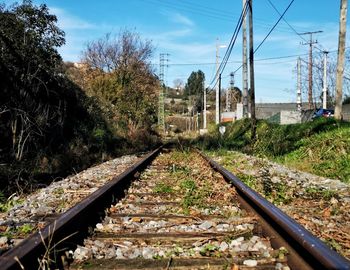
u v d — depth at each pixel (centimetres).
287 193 800
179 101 15450
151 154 1738
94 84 3925
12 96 1366
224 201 720
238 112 5019
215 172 1105
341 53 1783
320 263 338
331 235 505
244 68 3262
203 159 1523
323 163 1341
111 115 3212
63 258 407
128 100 4056
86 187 922
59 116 1742
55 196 802
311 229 533
